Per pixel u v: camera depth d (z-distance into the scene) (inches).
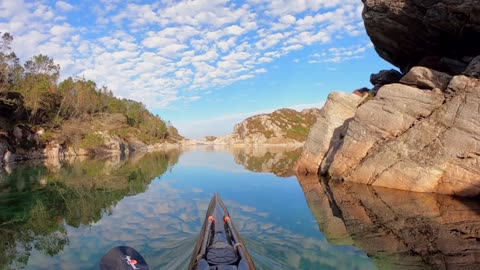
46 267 279.4
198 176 957.8
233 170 1122.7
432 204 483.2
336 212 456.1
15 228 403.2
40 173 1037.2
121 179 893.8
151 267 261.7
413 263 264.4
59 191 685.3
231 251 228.1
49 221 436.1
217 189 703.1
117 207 522.3
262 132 6235.2
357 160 719.1
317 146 903.7
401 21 796.6
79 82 2979.8
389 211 449.4
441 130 582.6
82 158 1887.3
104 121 3088.1
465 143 540.4
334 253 288.2
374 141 692.7
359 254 285.9
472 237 326.0
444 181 561.6
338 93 897.5
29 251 319.0
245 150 3068.4
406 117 647.1
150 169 1182.3
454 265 258.8
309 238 334.6
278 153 2343.8
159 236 355.9
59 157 1962.4
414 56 888.9
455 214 419.8
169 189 711.1
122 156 2112.5
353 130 731.4
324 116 902.4
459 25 679.1
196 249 257.0
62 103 2342.5
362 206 487.5
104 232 379.2
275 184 755.4
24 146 1780.3
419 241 319.6
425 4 713.0
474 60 580.7
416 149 610.9
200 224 406.3
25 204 553.6
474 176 524.1
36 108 2016.5
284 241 324.5
